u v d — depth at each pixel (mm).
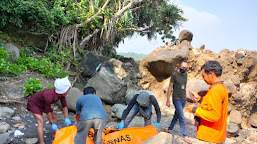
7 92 4816
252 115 7699
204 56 7582
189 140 4230
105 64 7531
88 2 8891
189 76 7602
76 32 8094
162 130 5051
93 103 3195
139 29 10305
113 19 8719
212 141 2195
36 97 3312
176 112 4445
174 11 10047
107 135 3549
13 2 6559
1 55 5660
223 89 2100
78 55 8078
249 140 5859
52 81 6266
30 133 3770
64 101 3572
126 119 4004
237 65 7426
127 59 9234
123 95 6867
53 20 7219
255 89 7406
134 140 3549
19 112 4543
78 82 7465
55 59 7305
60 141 2955
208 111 2100
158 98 7664
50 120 3383
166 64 7602
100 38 9148
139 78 8250
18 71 5625
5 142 3205
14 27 7098
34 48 7457
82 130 3078
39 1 7113
